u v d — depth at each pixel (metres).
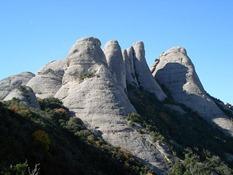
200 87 112.69
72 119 76.25
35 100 78.12
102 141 73.56
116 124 78.25
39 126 61.25
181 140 88.31
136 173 68.06
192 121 101.31
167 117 96.12
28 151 50.88
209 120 106.31
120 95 84.75
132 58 110.31
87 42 94.25
